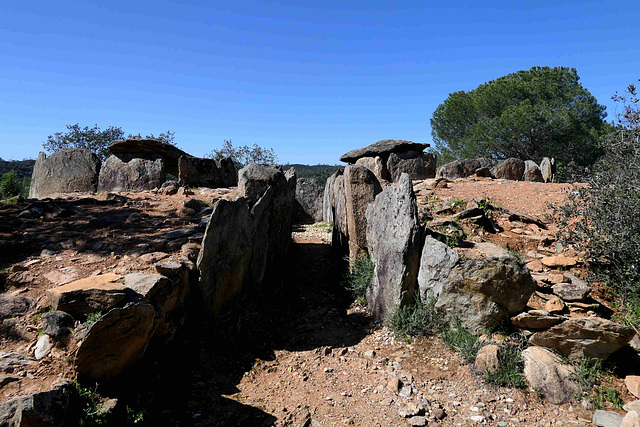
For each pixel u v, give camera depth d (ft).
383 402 14.62
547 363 15.21
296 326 20.17
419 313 18.47
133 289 14.88
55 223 22.52
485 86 88.02
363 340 18.98
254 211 21.49
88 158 38.60
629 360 15.88
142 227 22.80
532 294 18.89
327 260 28.66
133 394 12.89
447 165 48.42
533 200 30.07
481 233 24.31
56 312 13.42
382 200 21.68
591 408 13.91
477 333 17.35
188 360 15.74
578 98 77.56
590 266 20.36
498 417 13.74
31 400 9.84
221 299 18.75
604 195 20.70
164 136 73.67
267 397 14.80
